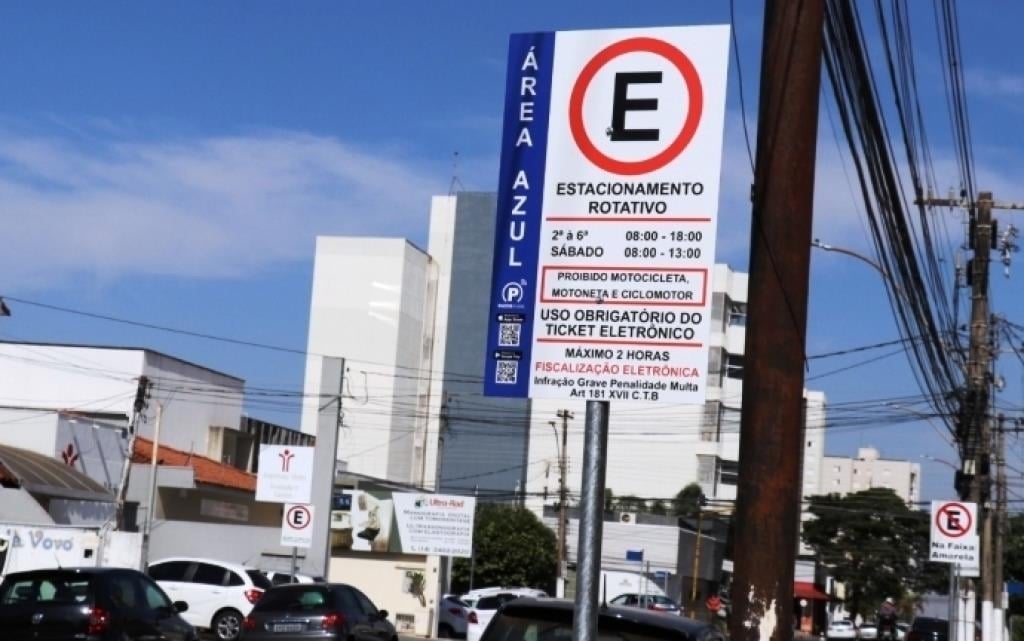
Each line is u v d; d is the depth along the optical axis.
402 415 74.00
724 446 74.12
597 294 5.43
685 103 5.40
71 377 49.50
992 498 40.56
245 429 58.31
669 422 73.88
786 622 7.81
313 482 42.84
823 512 77.06
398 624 48.00
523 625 8.02
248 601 31.23
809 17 8.28
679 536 64.38
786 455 7.95
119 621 17.56
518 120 5.61
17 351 49.72
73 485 37.88
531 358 5.48
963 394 29.36
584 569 5.20
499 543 65.56
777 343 8.06
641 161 5.43
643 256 5.39
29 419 40.75
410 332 75.00
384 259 74.06
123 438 44.31
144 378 41.25
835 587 89.56
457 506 48.56
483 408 76.62
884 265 15.91
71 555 30.55
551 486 75.94
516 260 5.55
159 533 43.88
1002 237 29.41
